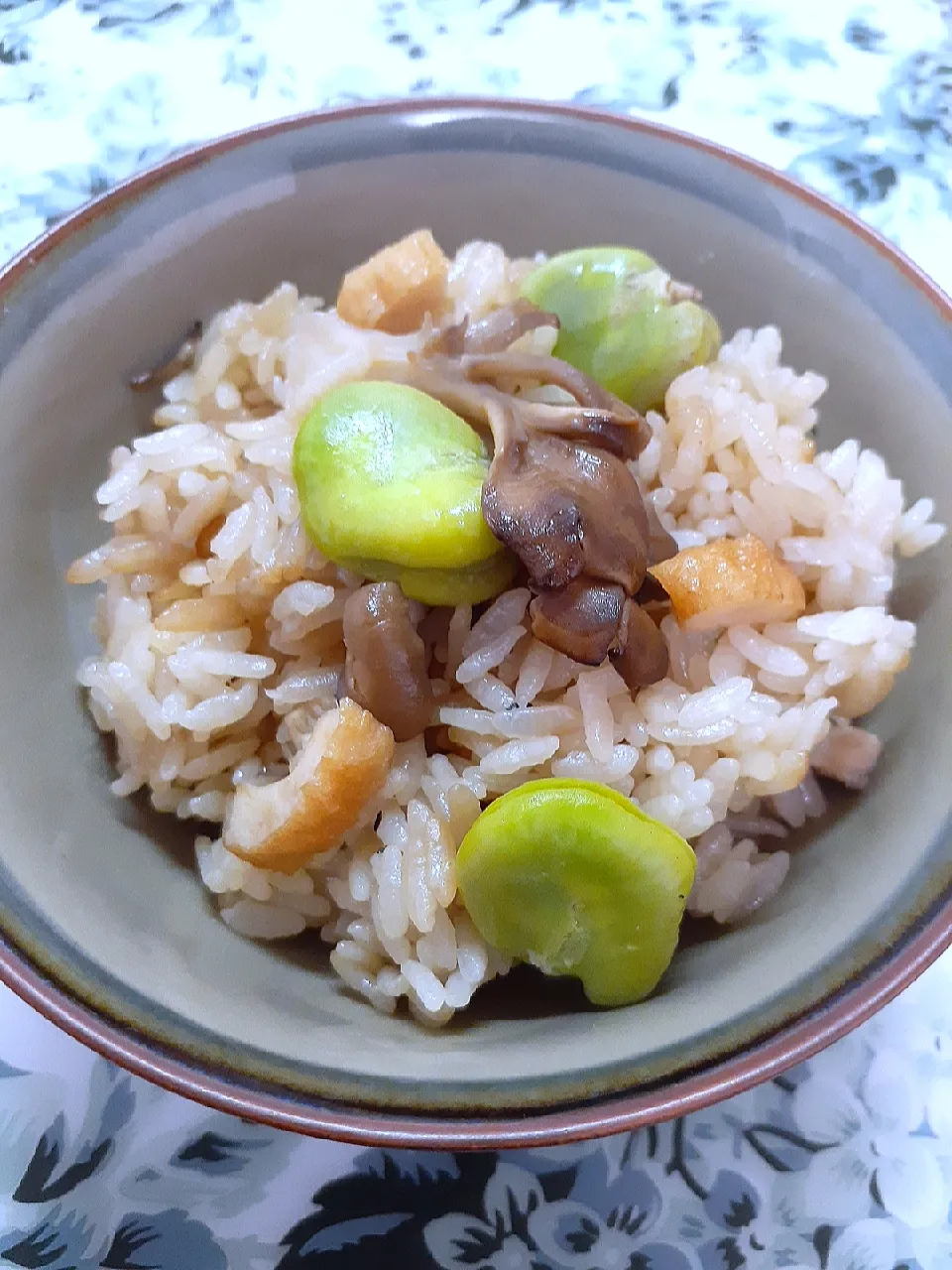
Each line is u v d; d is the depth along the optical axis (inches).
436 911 4.5
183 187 5.2
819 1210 4.4
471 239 6.0
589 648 4.3
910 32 8.0
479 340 5.2
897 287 5.1
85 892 4.3
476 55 7.7
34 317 4.9
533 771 4.7
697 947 4.7
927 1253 4.4
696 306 5.6
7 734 4.6
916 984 4.9
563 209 5.8
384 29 7.8
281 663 5.1
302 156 5.4
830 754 5.0
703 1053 3.6
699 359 5.6
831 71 7.7
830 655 5.0
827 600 5.2
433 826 4.6
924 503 5.1
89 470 5.3
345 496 4.5
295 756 4.8
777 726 4.8
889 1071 4.7
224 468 5.2
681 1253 4.3
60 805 4.6
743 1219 4.4
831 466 5.3
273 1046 3.8
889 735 4.9
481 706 4.8
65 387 5.1
